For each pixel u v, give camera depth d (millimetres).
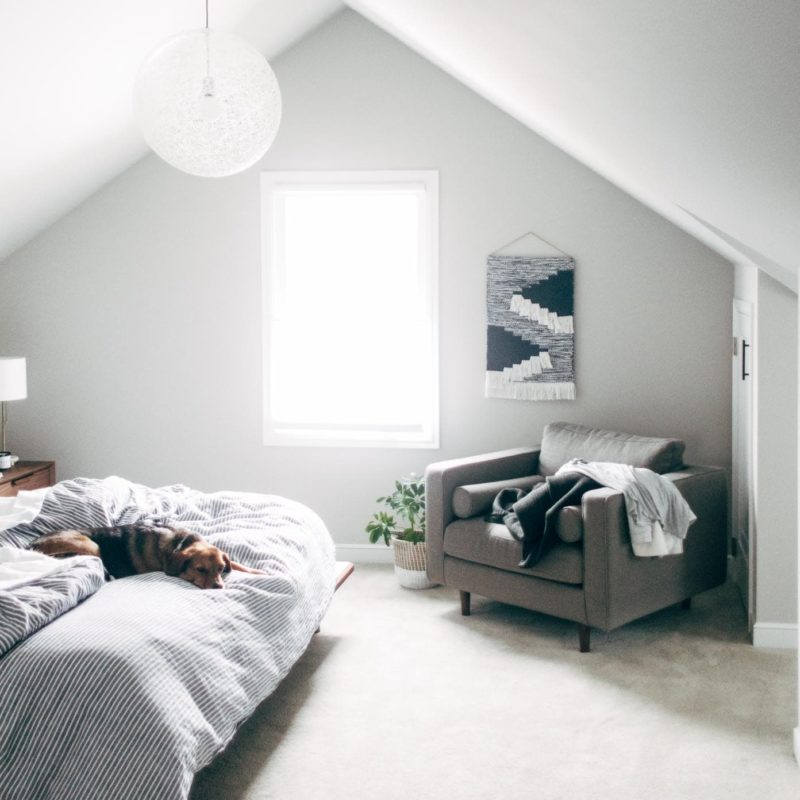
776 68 1295
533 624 4195
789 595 3887
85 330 5281
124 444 5324
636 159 3174
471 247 5066
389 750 3033
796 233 2428
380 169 5078
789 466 3850
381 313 5211
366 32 5027
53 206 5016
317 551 3662
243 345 5215
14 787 2260
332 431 5266
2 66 3439
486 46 2834
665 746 3049
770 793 2764
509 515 4039
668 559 4012
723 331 4910
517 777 2859
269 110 3295
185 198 5172
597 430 4660
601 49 1838
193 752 2342
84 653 2363
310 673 3645
